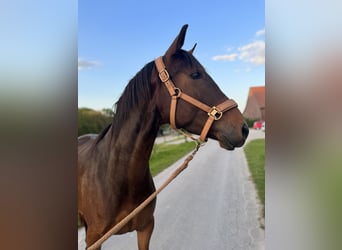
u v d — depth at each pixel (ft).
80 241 7.08
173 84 3.85
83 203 4.66
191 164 13.46
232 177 11.23
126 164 4.12
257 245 6.42
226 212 8.25
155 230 7.53
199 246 6.55
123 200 4.25
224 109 3.74
